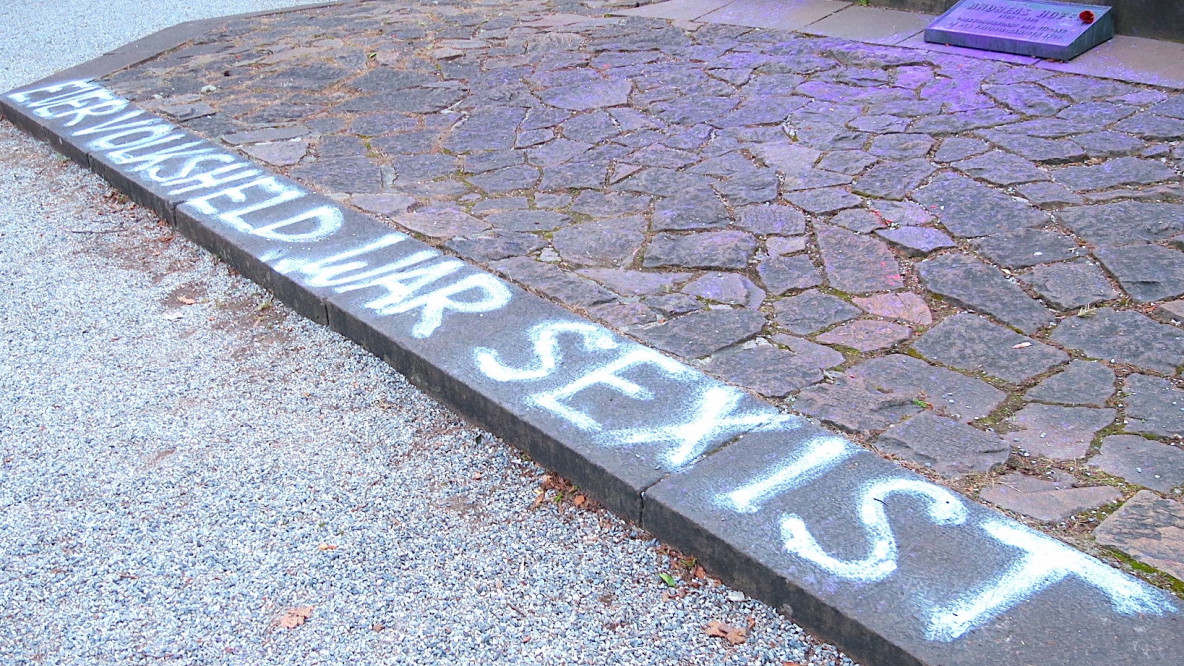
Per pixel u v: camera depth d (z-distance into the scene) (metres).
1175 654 2.19
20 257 5.02
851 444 2.94
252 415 3.61
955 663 2.22
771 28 7.28
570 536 2.92
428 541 2.93
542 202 4.86
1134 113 5.18
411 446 3.37
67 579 2.87
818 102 5.82
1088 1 6.33
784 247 4.22
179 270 4.78
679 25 7.59
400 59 7.39
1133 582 2.40
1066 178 4.57
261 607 2.73
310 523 3.04
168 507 3.14
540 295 3.98
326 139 5.92
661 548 2.83
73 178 6.00
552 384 3.34
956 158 4.89
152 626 2.69
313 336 4.10
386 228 4.66
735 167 5.05
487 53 7.36
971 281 3.82
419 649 2.56
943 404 3.14
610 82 6.51
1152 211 4.19
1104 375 3.21
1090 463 2.84
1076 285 3.72
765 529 2.64
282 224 4.78
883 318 3.65
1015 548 2.52
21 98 7.18
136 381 3.88
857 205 4.53
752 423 3.06
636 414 3.15
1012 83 5.78
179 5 10.11
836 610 2.40
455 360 3.52
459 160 5.47
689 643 2.52
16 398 3.80
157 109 6.70
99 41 8.88
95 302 4.54
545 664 2.49
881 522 2.64
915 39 6.69
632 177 5.05
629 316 3.78
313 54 7.68
